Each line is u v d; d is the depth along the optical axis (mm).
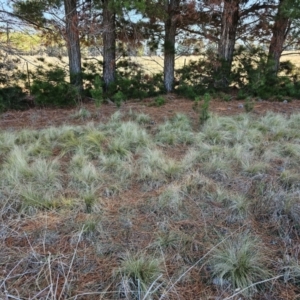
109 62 7680
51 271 1825
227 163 3297
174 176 3037
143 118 5074
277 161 3387
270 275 1782
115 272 1778
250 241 2033
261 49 7793
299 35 7332
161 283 1721
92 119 5352
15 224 2256
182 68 8211
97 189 2766
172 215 2416
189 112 5715
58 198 2574
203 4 6961
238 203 2492
